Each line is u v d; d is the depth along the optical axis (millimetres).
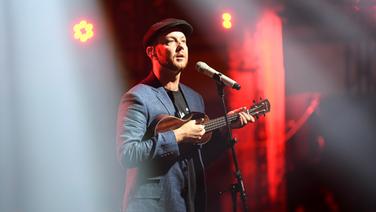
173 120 5320
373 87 11938
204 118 5555
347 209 12078
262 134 11672
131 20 10797
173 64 5449
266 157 11664
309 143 12078
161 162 5195
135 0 10773
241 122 5734
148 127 5266
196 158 5410
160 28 5426
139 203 5141
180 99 5617
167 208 5168
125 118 5219
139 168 5184
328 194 12031
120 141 5152
